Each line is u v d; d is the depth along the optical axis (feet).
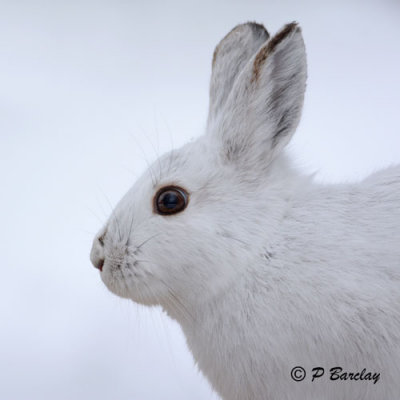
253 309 11.50
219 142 11.57
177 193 11.52
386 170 11.61
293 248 11.50
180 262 11.50
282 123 11.56
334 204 11.54
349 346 11.47
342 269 11.47
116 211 11.55
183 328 11.58
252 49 11.68
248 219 11.51
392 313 11.45
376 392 11.48
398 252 11.47
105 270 11.54
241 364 11.51
